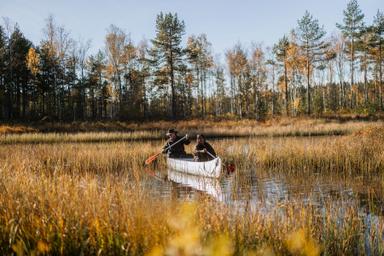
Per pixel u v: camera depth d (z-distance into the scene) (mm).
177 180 11586
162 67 45906
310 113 47844
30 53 40406
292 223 5422
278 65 52219
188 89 57031
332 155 13211
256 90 53625
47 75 48375
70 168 12883
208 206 5676
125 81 50594
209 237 4113
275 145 15758
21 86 48219
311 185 10148
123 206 4969
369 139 15602
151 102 53531
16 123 37000
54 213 4758
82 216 4695
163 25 45125
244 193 8953
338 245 5180
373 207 7418
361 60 49188
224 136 29703
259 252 3854
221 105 65438
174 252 1818
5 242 4398
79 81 48406
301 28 47562
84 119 43781
